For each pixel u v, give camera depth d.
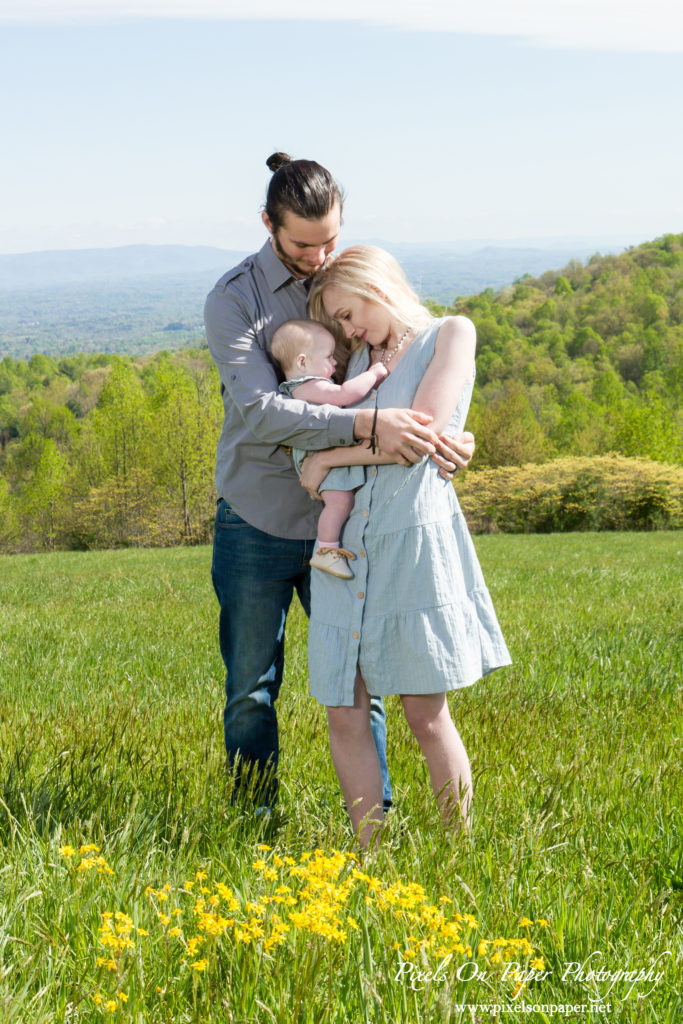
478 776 2.99
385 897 1.83
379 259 2.81
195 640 6.96
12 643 7.12
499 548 25.55
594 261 166.62
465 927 1.88
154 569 18.59
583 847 2.54
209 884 2.19
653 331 122.75
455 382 2.68
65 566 22.73
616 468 43.00
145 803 2.77
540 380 118.50
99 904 1.96
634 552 21.83
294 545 3.13
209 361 62.41
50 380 177.12
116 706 4.48
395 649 2.64
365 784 2.71
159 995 1.69
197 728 3.97
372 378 2.82
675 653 5.71
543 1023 1.73
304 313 3.11
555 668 5.37
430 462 2.70
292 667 5.58
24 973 1.74
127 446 58.72
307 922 1.64
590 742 3.62
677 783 3.05
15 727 3.98
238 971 1.71
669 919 2.12
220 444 3.21
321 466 2.74
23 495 69.62
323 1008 1.61
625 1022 1.74
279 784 3.16
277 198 2.73
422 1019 1.65
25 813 2.58
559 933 1.97
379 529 2.66
